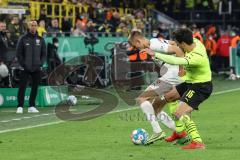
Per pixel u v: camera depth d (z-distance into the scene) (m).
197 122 32.09
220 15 82.06
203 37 64.88
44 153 23.34
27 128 30.41
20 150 24.03
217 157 22.08
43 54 37.69
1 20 46.09
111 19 62.75
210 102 42.28
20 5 54.78
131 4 74.50
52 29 52.50
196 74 23.88
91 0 67.00
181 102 23.95
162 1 82.81
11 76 42.56
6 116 35.62
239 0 83.00
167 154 22.77
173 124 25.36
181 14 82.81
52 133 28.61
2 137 27.41
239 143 25.31
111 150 23.83
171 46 25.08
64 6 61.06
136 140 24.94
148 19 71.00
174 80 26.06
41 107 40.22
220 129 29.48
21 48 37.12
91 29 56.59
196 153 22.91
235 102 42.16
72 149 24.19
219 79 62.84
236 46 63.31
